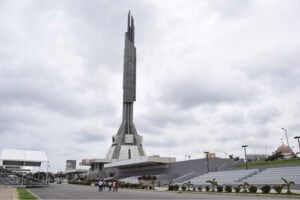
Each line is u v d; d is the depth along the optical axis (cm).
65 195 4278
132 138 16750
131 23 17312
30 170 8231
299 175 5459
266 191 4594
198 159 9050
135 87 17100
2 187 6606
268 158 10725
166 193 5116
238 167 8375
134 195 4412
